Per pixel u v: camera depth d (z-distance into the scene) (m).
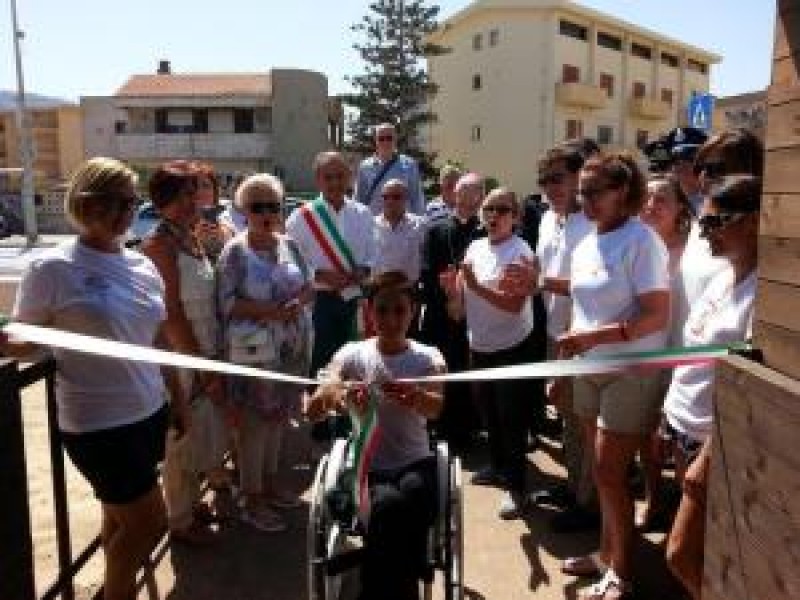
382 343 3.29
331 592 3.01
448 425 5.73
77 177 2.87
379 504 2.87
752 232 2.69
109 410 2.87
